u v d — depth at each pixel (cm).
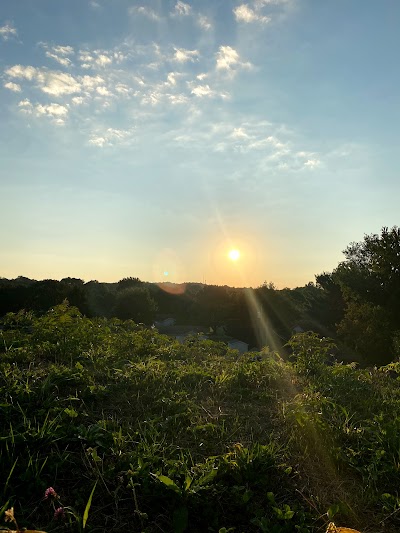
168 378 568
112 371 573
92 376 528
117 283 6919
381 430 424
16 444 353
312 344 780
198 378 590
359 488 359
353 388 601
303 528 297
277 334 4588
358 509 334
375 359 3191
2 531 248
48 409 418
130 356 682
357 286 3494
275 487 347
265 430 441
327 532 289
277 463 371
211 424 423
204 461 368
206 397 530
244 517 313
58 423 393
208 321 5091
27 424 380
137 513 301
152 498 315
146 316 4878
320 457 396
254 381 610
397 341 2873
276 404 521
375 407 533
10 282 5372
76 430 382
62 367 538
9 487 312
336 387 593
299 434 425
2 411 399
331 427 434
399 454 385
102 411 440
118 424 413
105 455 358
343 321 3556
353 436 430
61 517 282
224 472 344
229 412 482
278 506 324
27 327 839
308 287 6016
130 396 492
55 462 339
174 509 309
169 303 6481
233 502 322
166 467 345
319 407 494
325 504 334
